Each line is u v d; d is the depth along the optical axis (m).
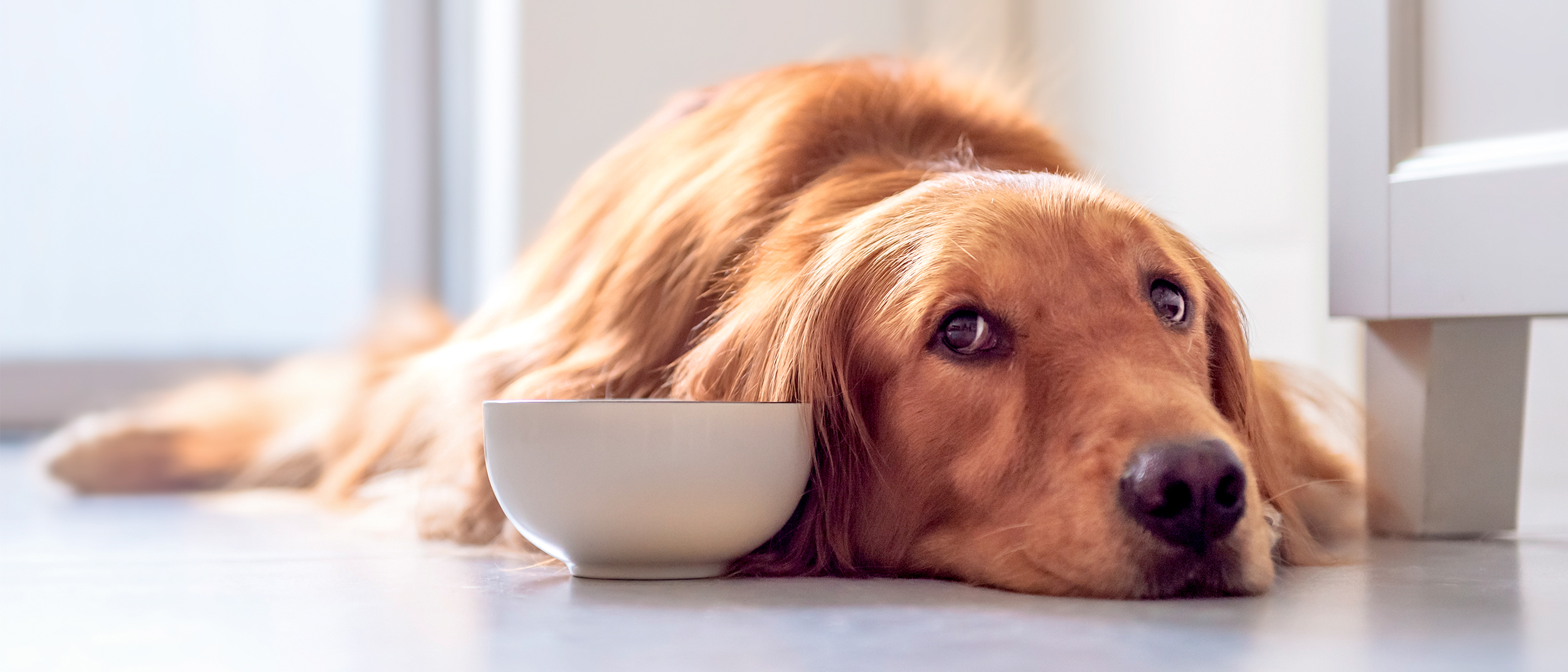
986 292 1.06
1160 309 1.10
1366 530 1.50
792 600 0.97
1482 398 1.46
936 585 1.06
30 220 3.49
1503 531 1.48
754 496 1.05
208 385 2.71
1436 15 1.37
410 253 3.67
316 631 0.84
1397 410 1.47
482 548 1.40
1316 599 0.96
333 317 3.63
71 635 0.85
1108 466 0.97
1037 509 1.01
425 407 1.84
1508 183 1.31
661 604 0.95
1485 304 1.33
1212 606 0.93
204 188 3.56
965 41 2.64
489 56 3.33
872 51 3.24
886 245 1.15
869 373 1.14
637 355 1.31
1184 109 2.69
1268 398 1.42
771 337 1.18
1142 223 1.12
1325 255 2.30
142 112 3.51
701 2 3.18
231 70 3.55
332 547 1.43
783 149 1.39
